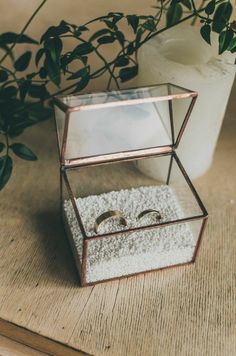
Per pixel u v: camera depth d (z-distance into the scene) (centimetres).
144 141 36
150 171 41
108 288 35
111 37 38
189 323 33
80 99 32
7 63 50
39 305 33
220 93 36
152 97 32
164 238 35
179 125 37
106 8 53
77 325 32
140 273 35
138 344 32
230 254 37
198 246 35
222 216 40
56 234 38
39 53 38
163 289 35
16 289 34
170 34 38
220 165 43
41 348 32
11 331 32
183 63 38
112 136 34
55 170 42
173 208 36
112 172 42
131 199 37
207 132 39
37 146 44
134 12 53
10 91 41
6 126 40
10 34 40
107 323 33
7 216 38
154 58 36
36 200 40
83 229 31
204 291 35
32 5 53
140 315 33
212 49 37
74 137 33
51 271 35
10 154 43
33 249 36
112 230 35
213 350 32
